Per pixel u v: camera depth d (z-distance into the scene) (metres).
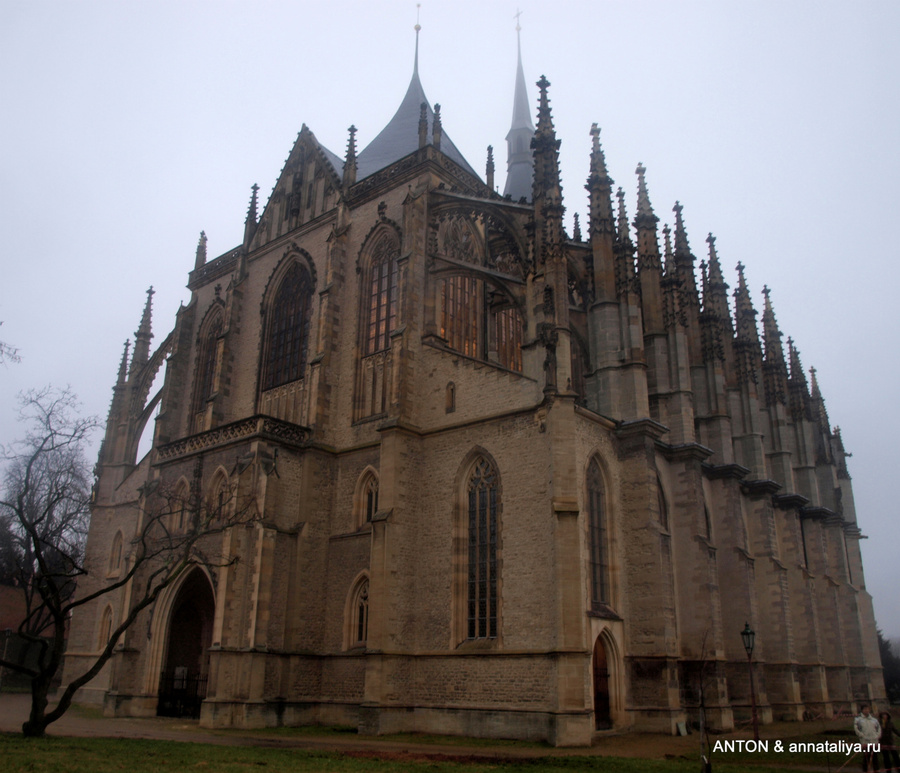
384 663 46.44
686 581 54.09
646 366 57.16
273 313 69.31
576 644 40.94
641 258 62.09
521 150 124.12
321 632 53.25
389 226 61.50
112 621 72.25
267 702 48.91
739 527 62.47
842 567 83.50
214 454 56.97
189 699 56.41
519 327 69.00
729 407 73.94
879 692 85.19
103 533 77.81
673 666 46.97
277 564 52.16
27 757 26.42
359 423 57.66
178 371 75.69
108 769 24.50
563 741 39.22
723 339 78.06
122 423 82.62
